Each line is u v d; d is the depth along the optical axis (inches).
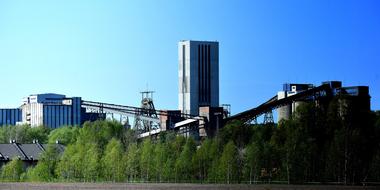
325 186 7746.1
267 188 7726.4
